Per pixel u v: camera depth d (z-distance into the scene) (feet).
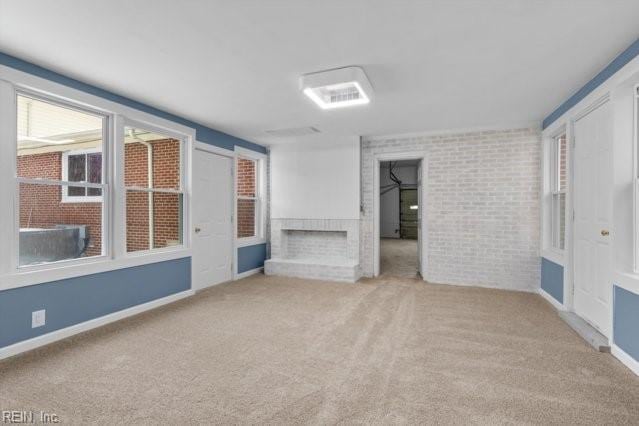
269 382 6.96
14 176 8.23
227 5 6.00
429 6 6.06
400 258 24.17
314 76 8.96
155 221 13.87
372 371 7.43
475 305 12.41
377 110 12.55
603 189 8.98
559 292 12.03
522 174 14.47
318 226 18.12
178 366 7.64
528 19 6.47
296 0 5.85
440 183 15.93
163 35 7.09
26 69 8.30
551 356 8.15
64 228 9.77
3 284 7.91
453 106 12.05
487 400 6.29
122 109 10.85
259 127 15.15
